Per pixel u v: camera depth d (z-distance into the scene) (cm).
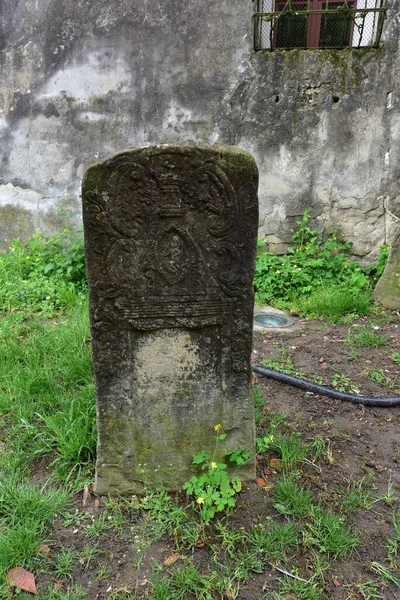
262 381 365
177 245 220
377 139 546
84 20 538
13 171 589
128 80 548
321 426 311
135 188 210
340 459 279
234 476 251
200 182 212
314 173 561
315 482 258
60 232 582
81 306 467
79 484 251
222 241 221
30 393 321
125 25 534
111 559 213
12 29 549
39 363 357
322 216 575
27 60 555
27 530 217
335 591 200
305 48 530
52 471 262
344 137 548
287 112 546
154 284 223
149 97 552
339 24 545
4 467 261
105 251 216
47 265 530
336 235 581
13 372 341
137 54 541
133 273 221
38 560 211
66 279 524
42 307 471
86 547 216
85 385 334
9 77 562
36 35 548
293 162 560
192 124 556
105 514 235
